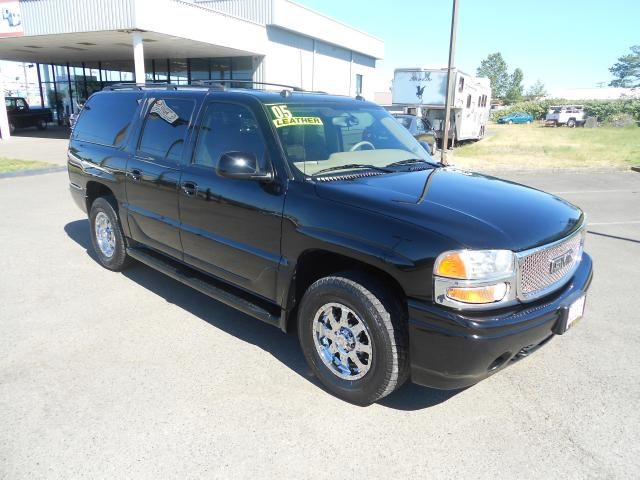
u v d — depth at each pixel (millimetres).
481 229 2840
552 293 3086
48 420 3008
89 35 19016
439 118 21625
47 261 5855
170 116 4520
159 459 2707
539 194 3723
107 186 5172
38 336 4039
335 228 3107
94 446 2795
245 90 4125
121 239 5250
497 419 3109
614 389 3453
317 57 29203
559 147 24047
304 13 26406
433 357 2799
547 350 3990
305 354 3432
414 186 3457
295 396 3307
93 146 5449
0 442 2812
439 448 2840
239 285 3908
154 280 5312
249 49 23203
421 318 2783
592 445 2885
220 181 3846
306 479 2592
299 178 3430
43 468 2625
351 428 2998
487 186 3670
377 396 3088
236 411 3135
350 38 31828
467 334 2672
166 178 4344
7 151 17781
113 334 4105
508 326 2725
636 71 105500
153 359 3732
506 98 109188
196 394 3305
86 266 5707
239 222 3707
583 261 3670
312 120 3906
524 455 2795
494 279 2717
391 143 4352
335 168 3674
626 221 8656
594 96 90812
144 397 3254
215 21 20703
